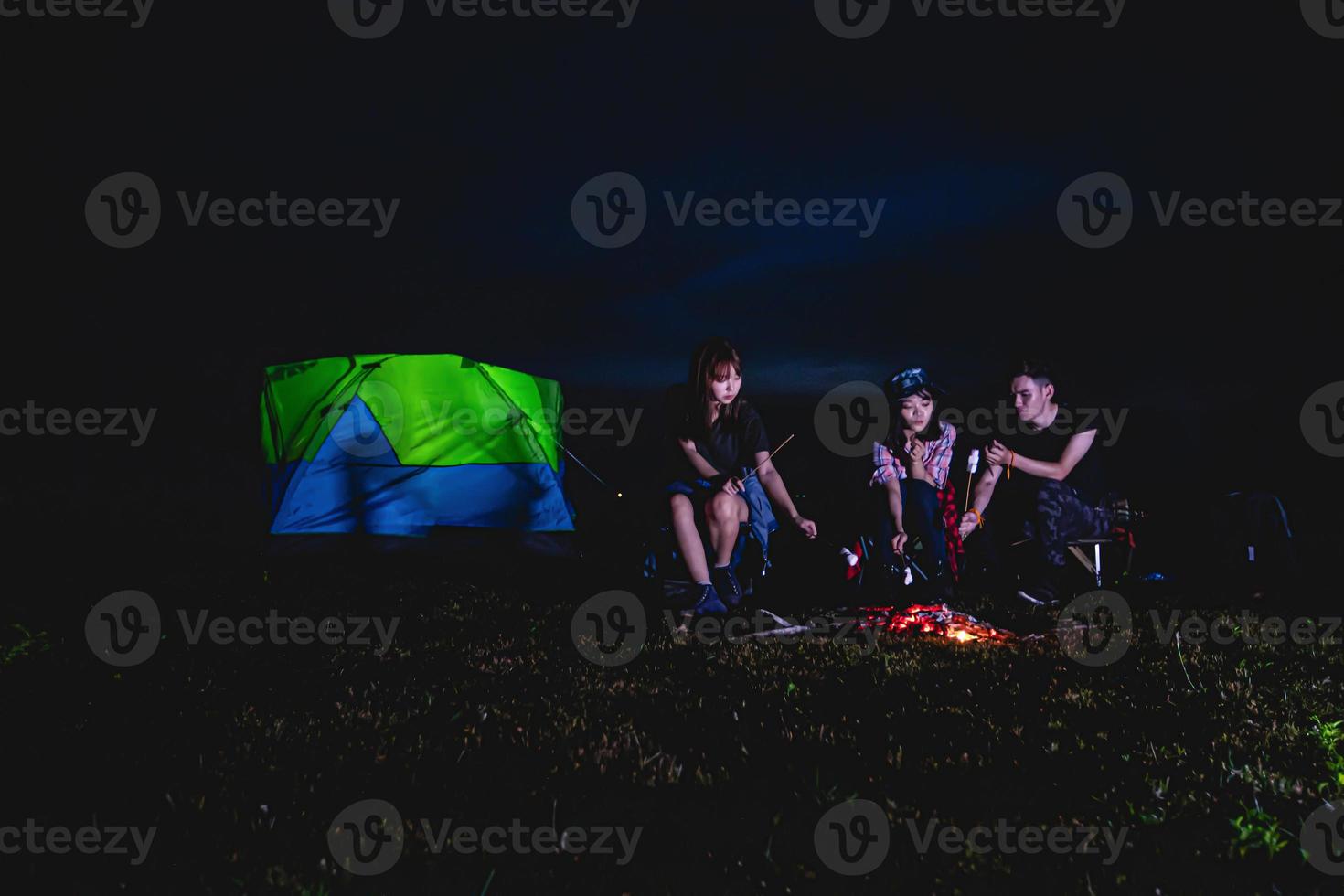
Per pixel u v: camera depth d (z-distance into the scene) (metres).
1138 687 4.07
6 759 3.21
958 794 2.92
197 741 3.38
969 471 6.20
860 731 3.49
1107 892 2.37
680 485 5.71
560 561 8.00
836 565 6.92
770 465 5.74
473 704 3.86
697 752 3.28
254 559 7.76
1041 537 6.15
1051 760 3.18
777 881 2.43
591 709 3.80
